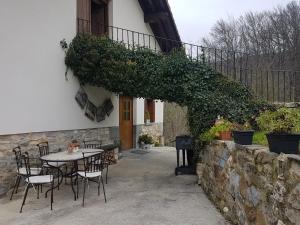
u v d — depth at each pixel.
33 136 6.57
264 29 15.89
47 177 5.32
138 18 11.22
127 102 11.38
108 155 8.65
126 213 4.95
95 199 5.69
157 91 7.29
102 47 7.45
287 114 3.46
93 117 8.75
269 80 6.91
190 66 7.10
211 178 5.56
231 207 4.45
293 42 13.63
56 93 7.21
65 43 7.43
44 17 6.82
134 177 7.41
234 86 6.65
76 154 5.96
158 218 4.73
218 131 5.37
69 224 4.52
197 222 4.55
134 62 7.35
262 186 3.32
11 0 6.01
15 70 6.11
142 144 12.00
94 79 7.70
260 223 3.38
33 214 4.93
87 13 8.51
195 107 6.69
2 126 5.85
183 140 7.49
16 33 6.12
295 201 2.58
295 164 2.60
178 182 6.91
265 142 4.03
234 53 7.34
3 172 5.87
